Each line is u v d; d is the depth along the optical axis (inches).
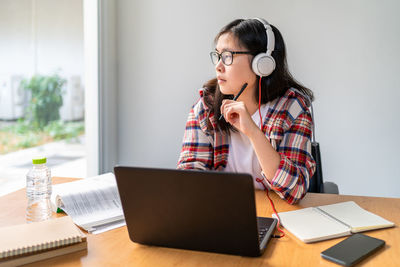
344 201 50.0
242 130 49.1
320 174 63.2
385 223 40.5
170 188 33.7
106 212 44.6
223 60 54.5
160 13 96.3
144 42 98.0
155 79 98.4
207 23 93.7
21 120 89.6
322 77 88.9
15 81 86.1
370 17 85.4
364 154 89.1
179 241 35.9
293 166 48.9
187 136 61.9
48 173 47.3
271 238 38.2
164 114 98.9
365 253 33.7
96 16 94.3
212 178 32.0
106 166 99.1
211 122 59.1
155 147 100.4
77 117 101.5
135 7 97.5
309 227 39.6
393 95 86.4
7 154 88.2
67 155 103.1
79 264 33.4
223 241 34.3
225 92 55.6
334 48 87.6
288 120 55.3
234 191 31.7
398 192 88.3
